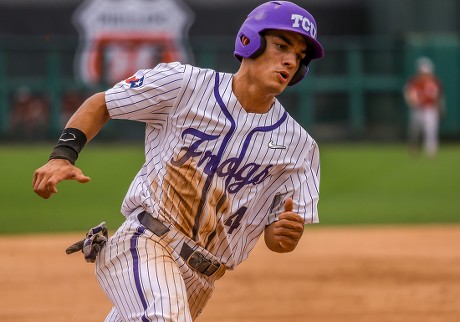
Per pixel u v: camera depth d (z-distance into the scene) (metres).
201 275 15.71
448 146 103.00
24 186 61.28
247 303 27.08
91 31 98.50
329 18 116.56
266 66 14.96
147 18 98.56
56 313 25.78
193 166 15.03
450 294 28.39
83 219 46.31
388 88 105.25
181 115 15.05
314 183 15.96
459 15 109.88
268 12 14.93
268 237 15.86
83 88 99.50
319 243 38.53
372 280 30.67
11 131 99.06
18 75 99.06
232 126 15.03
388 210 50.72
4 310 26.06
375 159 81.62
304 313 25.80
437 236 40.66
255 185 15.45
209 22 113.81
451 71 106.19
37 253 35.38
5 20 110.12
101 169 70.50
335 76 104.75
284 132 15.42
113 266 15.18
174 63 15.30
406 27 109.44
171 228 15.14
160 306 14.45
